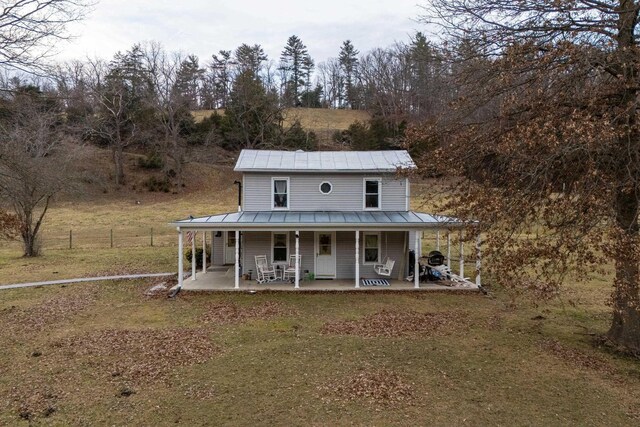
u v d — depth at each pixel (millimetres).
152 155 52125
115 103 51219
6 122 11273
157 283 18109
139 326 12344
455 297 15781
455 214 9117
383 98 60938
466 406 7598
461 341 11008
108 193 46062
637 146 7285
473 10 9688
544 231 7938
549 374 8992
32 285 17719
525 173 7668
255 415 7270
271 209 19016
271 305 14680
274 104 56062
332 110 76438
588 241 7262
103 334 11578
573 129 6836
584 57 7727
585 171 7492
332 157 20328
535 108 8297
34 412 7367
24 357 9914
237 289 16656
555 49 8055
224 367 9336
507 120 8945
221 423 7012
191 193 48375
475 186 9023
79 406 7590
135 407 7555
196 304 14836
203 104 73438
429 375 8906
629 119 7418
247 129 55406
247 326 12328
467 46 9711
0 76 11539
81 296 15938
